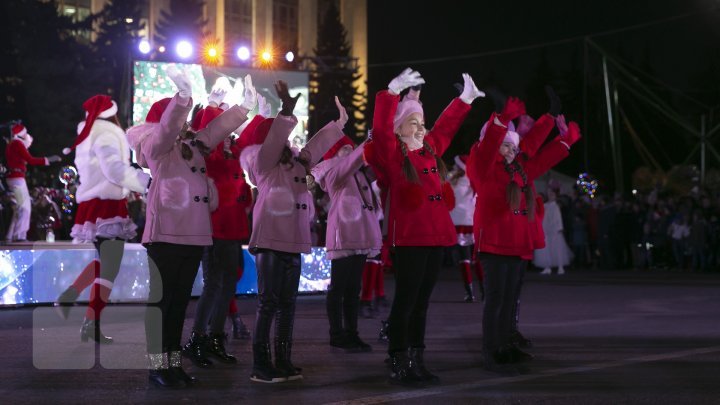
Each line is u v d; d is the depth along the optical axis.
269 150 6.22
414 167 6.17
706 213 20.64
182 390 5.86
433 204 6.20
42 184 40.97
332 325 8.01
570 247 23.06
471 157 6.83
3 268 11.21
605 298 13.07
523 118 8.12
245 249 13.15
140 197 21.75
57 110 43.16
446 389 5.82
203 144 6.29
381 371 6.68
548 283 16.55
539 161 7.29
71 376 6.40
